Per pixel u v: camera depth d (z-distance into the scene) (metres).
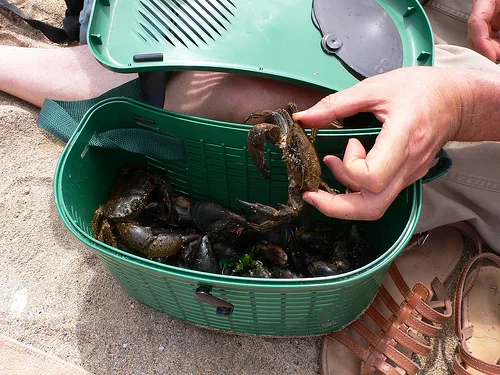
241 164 0.43
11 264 0.45
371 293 0.38
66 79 0.52
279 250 0.42
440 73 0.36
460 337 0.40
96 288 0.44
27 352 0.40
